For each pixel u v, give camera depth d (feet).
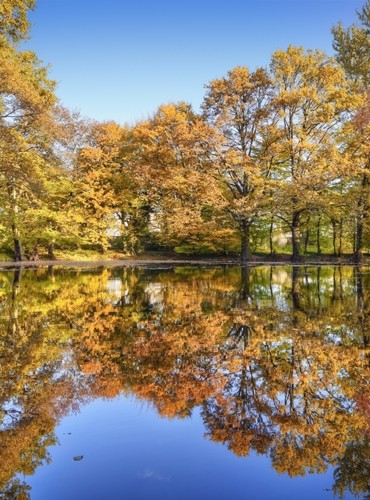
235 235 126.11
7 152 77.66
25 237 112.06
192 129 106.93
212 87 109.91
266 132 108.27
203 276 69.97
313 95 100.48
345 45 113.80
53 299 42.19
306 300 41.09
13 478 10.99
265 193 107.04
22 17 76.18
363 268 88.79
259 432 13.79
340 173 95.91
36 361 21.17
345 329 27.86
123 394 16.80
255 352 22.75
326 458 12.17
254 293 46.65
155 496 10.10
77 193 122.52
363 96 100.42
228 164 105.60
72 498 10.03
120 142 131.44
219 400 16.24
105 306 37.88
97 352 22.77
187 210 110.73
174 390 17.28
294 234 112.88
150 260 126.21
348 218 111.86
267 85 109.09
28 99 73.72
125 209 129.80
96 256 127.34
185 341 25.00
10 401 16.16
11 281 60.54
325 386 17.81
